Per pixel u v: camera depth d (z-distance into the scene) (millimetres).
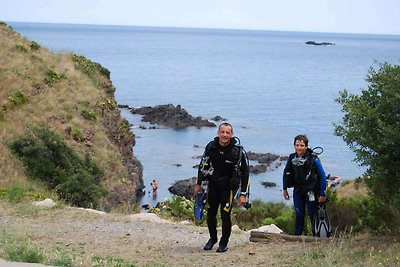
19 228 10703
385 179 9547
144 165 47688
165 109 71625
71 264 6934
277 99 102750
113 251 9141
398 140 9023
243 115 80938
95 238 10312
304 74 160750
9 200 14492
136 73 143375
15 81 27484
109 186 25125
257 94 109562
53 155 23141
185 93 106125
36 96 27359
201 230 11914
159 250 9453
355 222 12891
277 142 60781
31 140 22828
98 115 29969
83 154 25000
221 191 9062
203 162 9039
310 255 8469
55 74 30391
